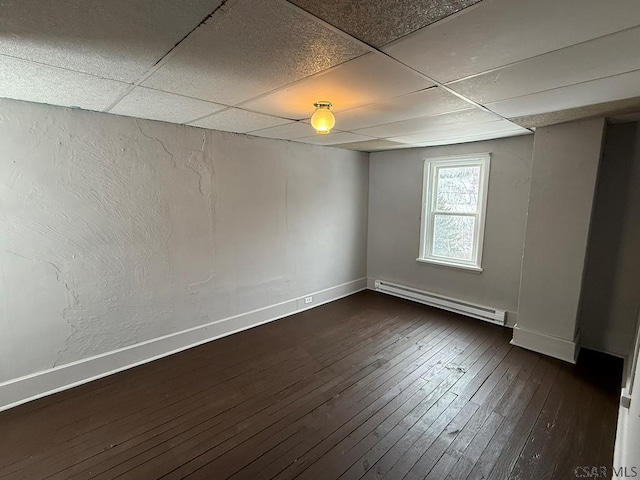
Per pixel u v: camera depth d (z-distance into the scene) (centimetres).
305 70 162
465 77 171
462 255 421
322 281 455
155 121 280
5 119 215
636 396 159
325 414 229
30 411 228
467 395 251
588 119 271
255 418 225
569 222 291
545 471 183
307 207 421
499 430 214
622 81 176
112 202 265
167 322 309
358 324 385
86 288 259
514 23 115
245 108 234
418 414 229
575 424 219
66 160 240
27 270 232
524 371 284
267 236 381
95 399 243
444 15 111
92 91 197
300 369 287
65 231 245
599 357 307
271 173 376
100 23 117
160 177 289
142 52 141
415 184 451
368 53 141
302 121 279
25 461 187
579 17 111
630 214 293
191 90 194
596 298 314
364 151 489
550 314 309
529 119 270
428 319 401
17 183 223
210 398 246
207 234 328
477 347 329
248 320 373
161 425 217
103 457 191
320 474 181
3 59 148
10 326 229
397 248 482
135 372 279
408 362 299
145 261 288
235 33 124
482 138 366
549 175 297
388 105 223
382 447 200
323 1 103
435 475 180
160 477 178
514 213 366
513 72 163
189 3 104
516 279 373
